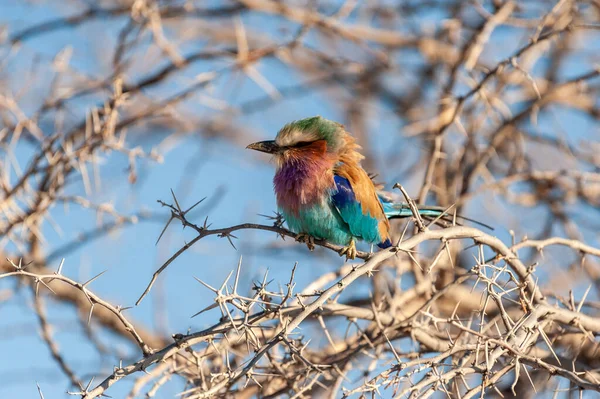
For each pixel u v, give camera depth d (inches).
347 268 418.0
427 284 449.1
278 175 429.4
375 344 397.1
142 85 542.9
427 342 394.9
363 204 422.0
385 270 482.9
